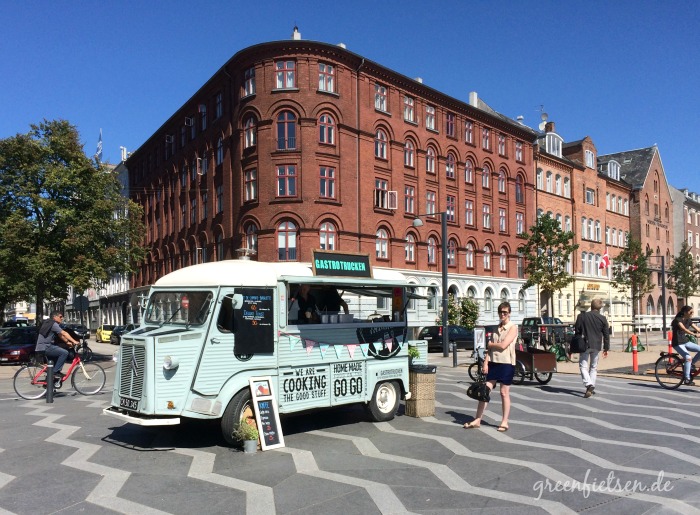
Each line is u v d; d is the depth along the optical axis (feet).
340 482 20.12
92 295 228.84
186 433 28.43
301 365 27.73
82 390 43.39
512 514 16.92
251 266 27.27
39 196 76.07
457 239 127.44
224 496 18.76
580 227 168.04
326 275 29.66
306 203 99.09
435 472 21.24
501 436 27.14
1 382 57.72
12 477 21.06
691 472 21.07
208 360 24.91
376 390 31.12
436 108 125.49
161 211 152.97
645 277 165.89
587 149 173.88
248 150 103.35
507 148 143.84
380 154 112.16
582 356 39.17
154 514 17.20
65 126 81.35
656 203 210.18
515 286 142.51
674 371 43.14
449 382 49.88
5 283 77.10
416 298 34.04
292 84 101.24
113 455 24.23
